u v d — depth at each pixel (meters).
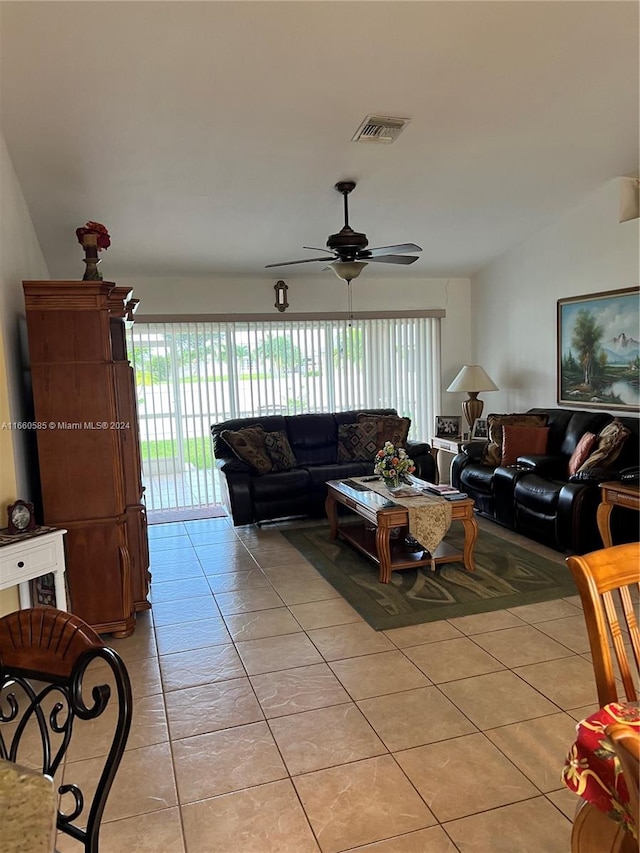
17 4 2.36
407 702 2.53
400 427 5.99
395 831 1.83
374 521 3.92
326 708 2.51
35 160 3.48
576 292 5.23
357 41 2.75
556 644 2.99
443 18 2.65
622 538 4.00
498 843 1.78
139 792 2.04
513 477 4.75
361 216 4.86
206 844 1.81
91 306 3.12
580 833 1.35
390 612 3.43
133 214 4.39
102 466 3.20
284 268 5.92
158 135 3.40
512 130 3.72
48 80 2.83
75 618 1.35
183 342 6.03
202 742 2.31
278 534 5.13
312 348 6.44
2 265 2.99
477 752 2.19
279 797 2.00
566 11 2.69
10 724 2.47
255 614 3.50
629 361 4.70
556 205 5.07
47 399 3.11
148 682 2.78
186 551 4.74
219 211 4.51
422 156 3.95
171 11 2.47
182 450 6.11
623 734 0.89
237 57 2.78
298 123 3.40
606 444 4.21
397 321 6.71
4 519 2.94
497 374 6.52
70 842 1.83
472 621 3.28
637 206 4.75
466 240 5.68
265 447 5.60
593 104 3.50
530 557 4.26
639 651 1.48
